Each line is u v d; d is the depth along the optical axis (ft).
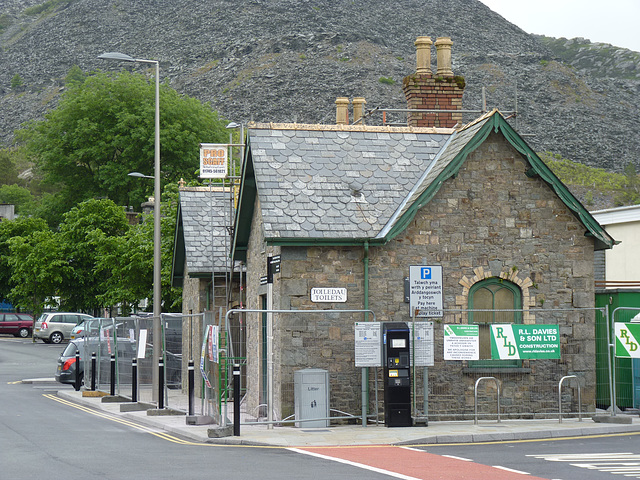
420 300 59.67
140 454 43.83
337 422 57.31
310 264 58.70
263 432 53.16
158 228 82.17
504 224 61.62
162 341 69.72
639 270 94.07
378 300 59.26
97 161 265.54
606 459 40.75
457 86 75.72
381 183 62.95
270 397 56.59
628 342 56.85
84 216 195.72
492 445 47.21
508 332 57.52
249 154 64.64
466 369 59.57
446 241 60.70
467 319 60.44
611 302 66.28
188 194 93.30
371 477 35.55
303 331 58.03
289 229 57.82
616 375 64.64
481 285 61.31
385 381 55.06
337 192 61.41
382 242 58.49
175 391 96.37
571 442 48.21
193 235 88.53
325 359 58.03
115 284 157.99
